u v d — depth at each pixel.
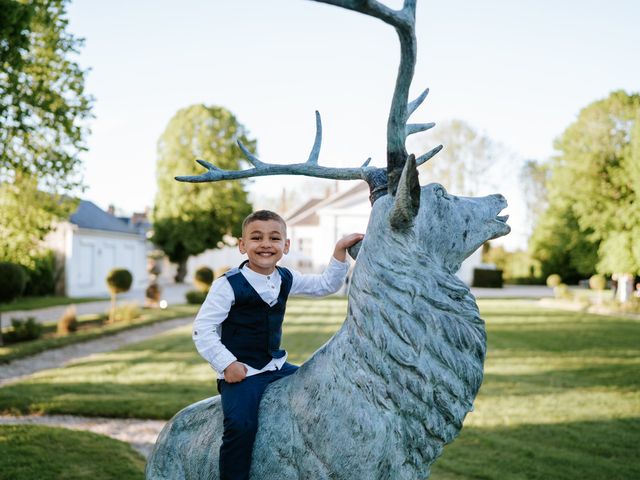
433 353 1.73
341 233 29.66
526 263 40.94
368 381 1.73
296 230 36.53
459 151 35.44
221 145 34.34
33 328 11.33
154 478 2.01
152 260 20.66
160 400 6.52
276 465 1.82
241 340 2.00
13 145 8.84
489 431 5.59
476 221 1.94
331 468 1.74
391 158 1.83
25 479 4.00
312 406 1.80
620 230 23.64
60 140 9.06
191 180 2.23
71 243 23.92
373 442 1.70
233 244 36.53
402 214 1.73
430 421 1.72
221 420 1.95
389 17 1.56
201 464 1.93
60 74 8.80
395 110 1.77
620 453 4.99
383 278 1.78
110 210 40.12
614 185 24.34
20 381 7.64
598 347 11.10
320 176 2.20
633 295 24.55
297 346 10.61
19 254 10.54
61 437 4.93
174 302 22.64
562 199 26.83
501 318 16.66
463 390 1.74
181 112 34.22
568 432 5.57
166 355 9.87
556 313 18.56
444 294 1.78
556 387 7.55
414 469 1.74
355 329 1.79
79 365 8.88
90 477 4.11
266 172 2.24
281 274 2.13
